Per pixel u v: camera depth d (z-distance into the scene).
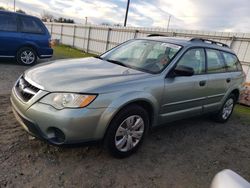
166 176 2.84
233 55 5.04
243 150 3.93
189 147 3.70
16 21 7.85
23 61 8.30
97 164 2.82
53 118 2.46
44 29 8.58
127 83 2.87
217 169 3.20
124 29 16.44
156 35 4.61
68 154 2.92
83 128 2.52
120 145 2.93
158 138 3.82
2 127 3.35
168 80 3.30
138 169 2.87
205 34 11.02
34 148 2.94
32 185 2.34
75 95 2.51
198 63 3.91
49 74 2.90
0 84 5.55
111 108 2.63
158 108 3.26
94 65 3.42
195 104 3.95
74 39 22.34
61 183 2.43
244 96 7.63
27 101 2.65
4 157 2.69
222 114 4.97
